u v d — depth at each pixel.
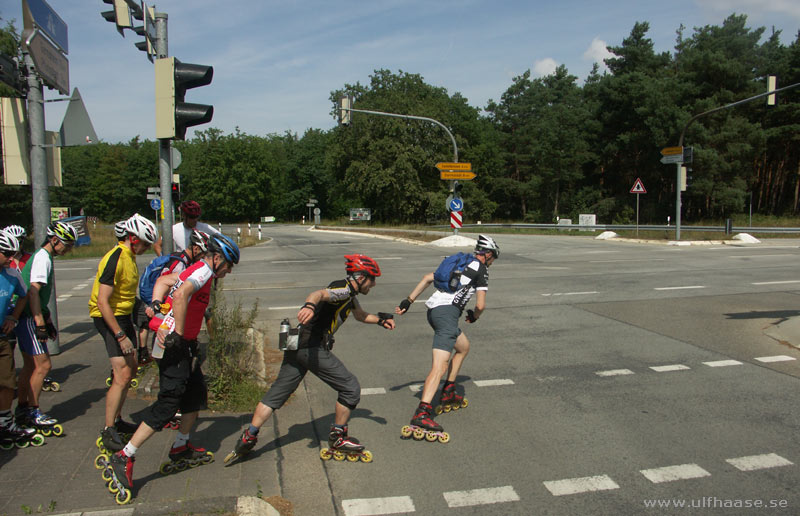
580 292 11.60
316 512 3.36
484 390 5.68
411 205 51.47
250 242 30.36
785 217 44.66
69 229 4.73
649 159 47.34
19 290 4.21
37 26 6.24
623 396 5.43
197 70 6.03
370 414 5.05
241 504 3.22
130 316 4.24
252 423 3.91
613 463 3.99
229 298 11.51
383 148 48.94
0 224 29.22
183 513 3.15
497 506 3.42
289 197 86.50
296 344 3.88
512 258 18.95
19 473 3.72
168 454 3.99
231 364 5.34
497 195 68.38
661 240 25.75
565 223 41.28
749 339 7.55
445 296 4.85
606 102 51.78
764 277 13.37
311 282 13.91
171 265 4.12
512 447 4.30
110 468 3.36
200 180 83.44
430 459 4.10
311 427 4.72
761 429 4.56
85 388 5.63
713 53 41.91
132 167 83.56
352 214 57.34
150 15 6.31
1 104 6.35
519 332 8.18
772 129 40.97
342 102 23.62
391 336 8.12
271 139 96.00
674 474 3.81
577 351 7.10
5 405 4.09
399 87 52.19
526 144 66.56
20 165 6.43
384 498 3.52
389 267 16.95
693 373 6.12
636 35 52.59
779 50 44.09
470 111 64.69
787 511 3.32
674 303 10.20
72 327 8.87
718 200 41.53
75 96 6.57
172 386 3.52
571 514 3.33
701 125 40.62
